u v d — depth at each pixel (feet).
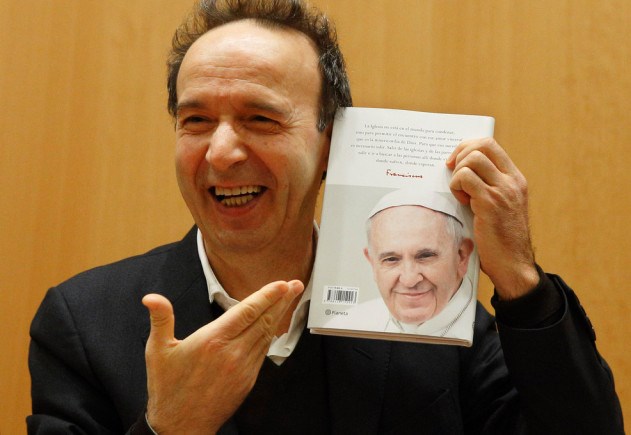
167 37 5.71
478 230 3.46
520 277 3.47
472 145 3.51
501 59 5.48
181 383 3.15
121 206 5.59
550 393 3.48
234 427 3.62
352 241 3.51
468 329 3.39
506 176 3.49
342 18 5.61
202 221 3.74
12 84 5.73
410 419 3.74
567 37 5.46
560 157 5.38
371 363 3.81
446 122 3.64
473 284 3.45
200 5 3.92
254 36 3.64
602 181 5.35
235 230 3.67
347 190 3.58
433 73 5.51
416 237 3.49
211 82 3.53
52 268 5.58
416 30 5.56
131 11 5.75
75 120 5.68
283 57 3.61
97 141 5.66
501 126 5.43
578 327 3.57
